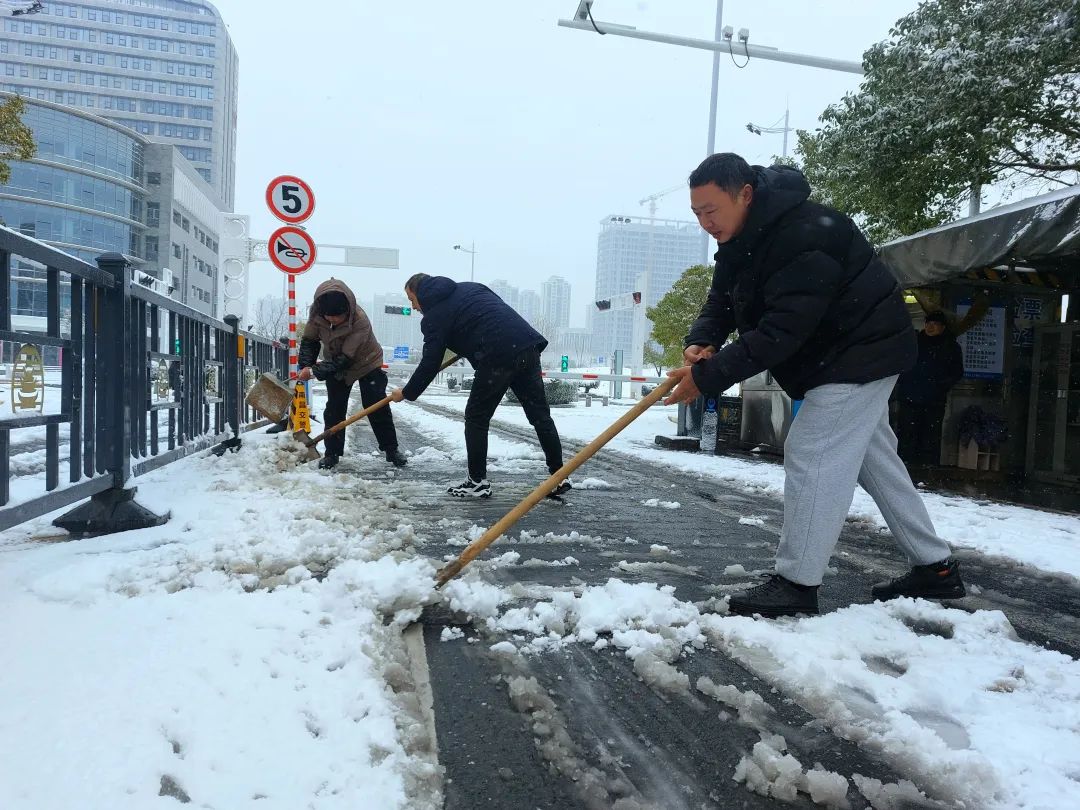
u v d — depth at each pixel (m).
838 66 11.31
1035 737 1.71
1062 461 6.86
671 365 20.91
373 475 5.69
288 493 4.36
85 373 3.15
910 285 6.42
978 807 1.46
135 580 2.52
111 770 1.33
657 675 2.00
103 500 3.36
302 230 7.67
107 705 1.57
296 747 1.48
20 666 1.75
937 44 7.73
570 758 1.61
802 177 2.51
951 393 7.47
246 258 11.36
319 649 1.97
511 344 4.65
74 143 61.75
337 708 1.65
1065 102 7.52
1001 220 5.44
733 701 1.89
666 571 3.10
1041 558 3.67
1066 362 6.90
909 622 2.57
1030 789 1.50
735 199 2.42
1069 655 2.35
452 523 3.92
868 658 2.20
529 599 2.64
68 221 62.53
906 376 7.05
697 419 9.45
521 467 6.56
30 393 2.67
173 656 1.84
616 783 1.52
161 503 3.66
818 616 2.53
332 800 1.32
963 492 6.26
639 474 6.49
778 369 2.66
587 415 15.62
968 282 6.99
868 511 4.88
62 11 101.88
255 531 3.28
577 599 2.55
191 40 105.69
